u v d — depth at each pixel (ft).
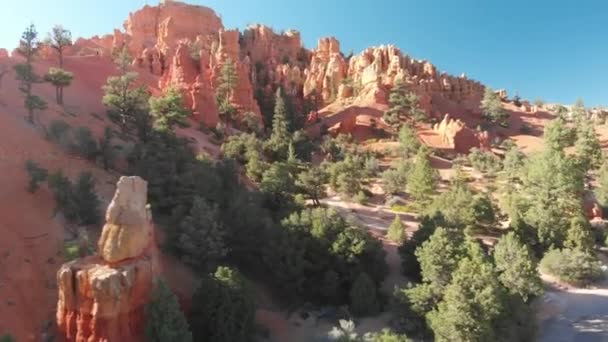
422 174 215.92
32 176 124.16
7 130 149.48
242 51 452.35
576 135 279.49
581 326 129.08
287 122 291.58
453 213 165.07
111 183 145.48
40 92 202.39
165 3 458.09
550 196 186.80
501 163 291.17
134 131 198.80
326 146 295.48
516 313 117.80
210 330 99.66
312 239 136.05
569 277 155.63
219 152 229.25
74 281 86.58
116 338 84.48
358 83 428.56
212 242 122.31
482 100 456.45
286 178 179.32
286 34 519.19
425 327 117.19
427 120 384.68
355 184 228.22
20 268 101.19
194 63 310.45
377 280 138.31
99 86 250.78
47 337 91.66
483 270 114.52
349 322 112.06
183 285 116.06
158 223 132.16
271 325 120.78
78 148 153.38
